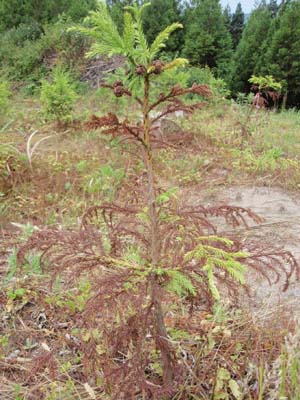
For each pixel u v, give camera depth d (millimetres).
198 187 4426
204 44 13297
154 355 1943
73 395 1813
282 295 2547
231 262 1265
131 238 2527
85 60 8938
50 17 12492
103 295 1403
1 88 5969
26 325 2264
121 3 10180
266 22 13852
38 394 1854
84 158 4766
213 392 1766
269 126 7117
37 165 4410
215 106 7895
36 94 8266
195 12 13742
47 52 9453
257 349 1967
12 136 5469
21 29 10664
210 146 5684
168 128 5551
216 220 3639
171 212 1583
